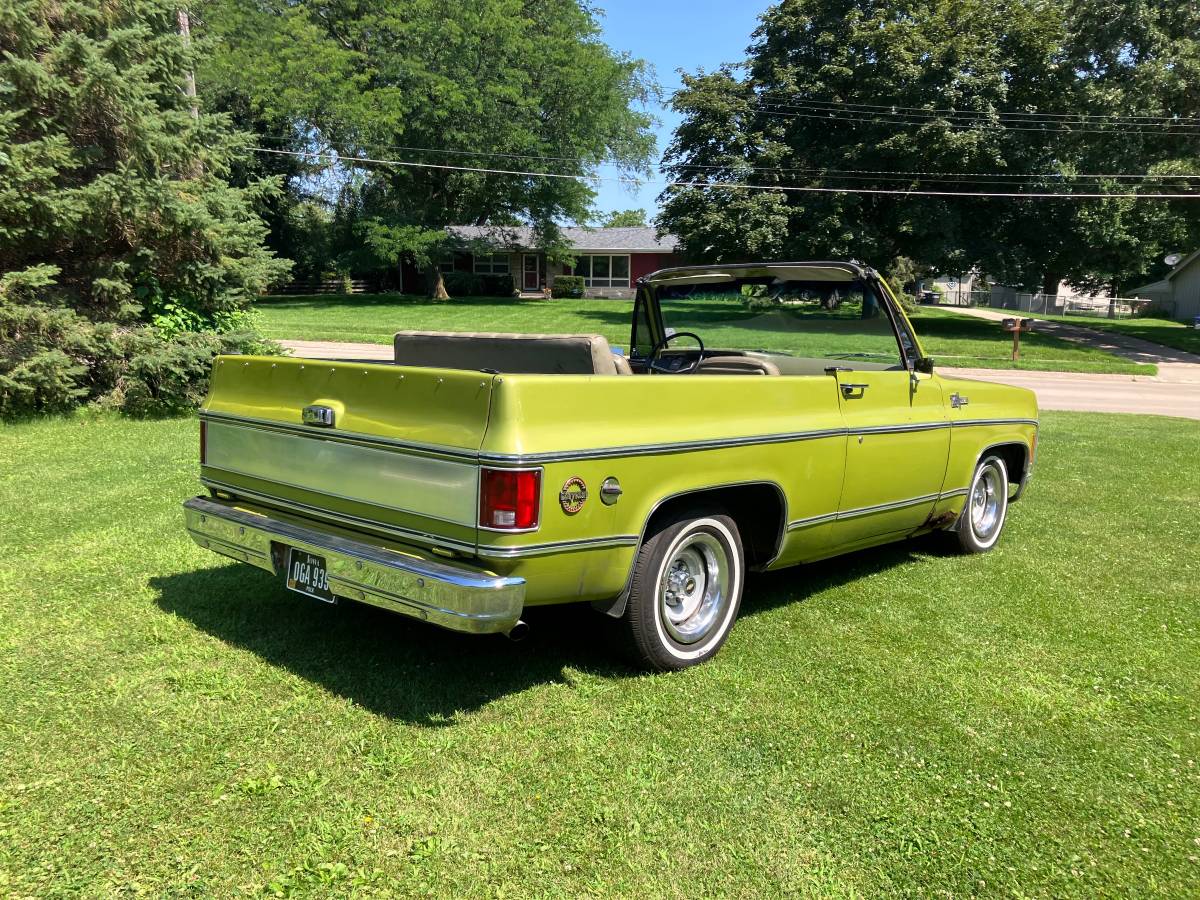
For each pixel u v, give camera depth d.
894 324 4.88
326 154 37.28
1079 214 27.58
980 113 27.58
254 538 3.70
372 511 3.33
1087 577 5.33
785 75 29.97
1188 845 2.65
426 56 36.06
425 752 3.03
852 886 2.43
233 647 3.87
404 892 2.34
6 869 2.37
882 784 2.94
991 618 4.57
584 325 29.36
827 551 4.54
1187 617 4.63
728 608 3.96
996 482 5.94
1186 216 27.81
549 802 2.76
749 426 3.79
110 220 10.02
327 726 3.19
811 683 3.70
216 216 11.09
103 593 4.48
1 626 4.01
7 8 9.05
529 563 3.00
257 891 2.32
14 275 9.13
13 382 9.20
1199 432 12.07
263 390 3.84
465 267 47.91
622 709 3.40
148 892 2.30
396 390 3.25
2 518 5.78
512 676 3.67
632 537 3.33
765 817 2.73
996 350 26.70
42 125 9.42
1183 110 27.19
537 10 39.97
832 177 29.94
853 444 4.36
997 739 3.27
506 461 2.89
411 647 3.94
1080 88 27.53
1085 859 2.57
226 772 2.87
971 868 2.52
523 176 38.59
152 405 10.38
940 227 28.38
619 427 3.26
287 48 35.22
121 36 9.78
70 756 2.93
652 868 2.47
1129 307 50.66
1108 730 3.36
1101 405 16.27
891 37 28.05
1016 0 28.56
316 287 45.41
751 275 5.11
